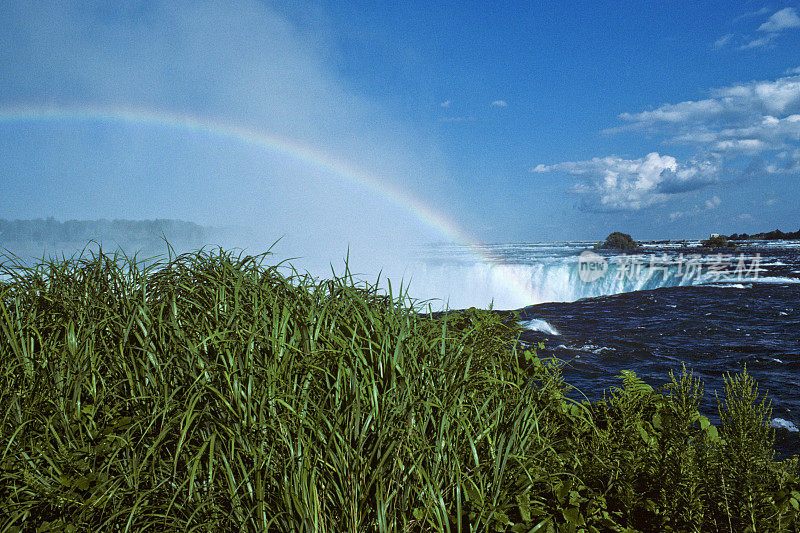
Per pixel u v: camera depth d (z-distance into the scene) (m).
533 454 2.33
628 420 2.80
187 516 1.89
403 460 2.07
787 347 11.77
